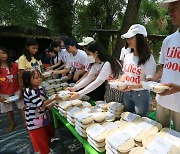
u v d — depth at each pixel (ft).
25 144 9.56
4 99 10.23
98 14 37.76
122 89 6.13
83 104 8.52
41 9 30.30
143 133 5.17
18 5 21.08
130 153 4.41
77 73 10.80
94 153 5.42
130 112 6.95
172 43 5.22
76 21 35.70
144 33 6.19
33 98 7.43
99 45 7.43
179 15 4.65
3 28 27.40
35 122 7.62
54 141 9.59
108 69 7.18
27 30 27.99
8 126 11.48
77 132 6.67
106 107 7.66
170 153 4.10
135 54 6.59
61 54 14.69
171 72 5.20
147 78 6.19
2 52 10.26
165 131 5.25
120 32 23.32
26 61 10.41
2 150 9.14
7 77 10.56
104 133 5.52
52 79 12.30
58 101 8.86
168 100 5.50
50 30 31.35
